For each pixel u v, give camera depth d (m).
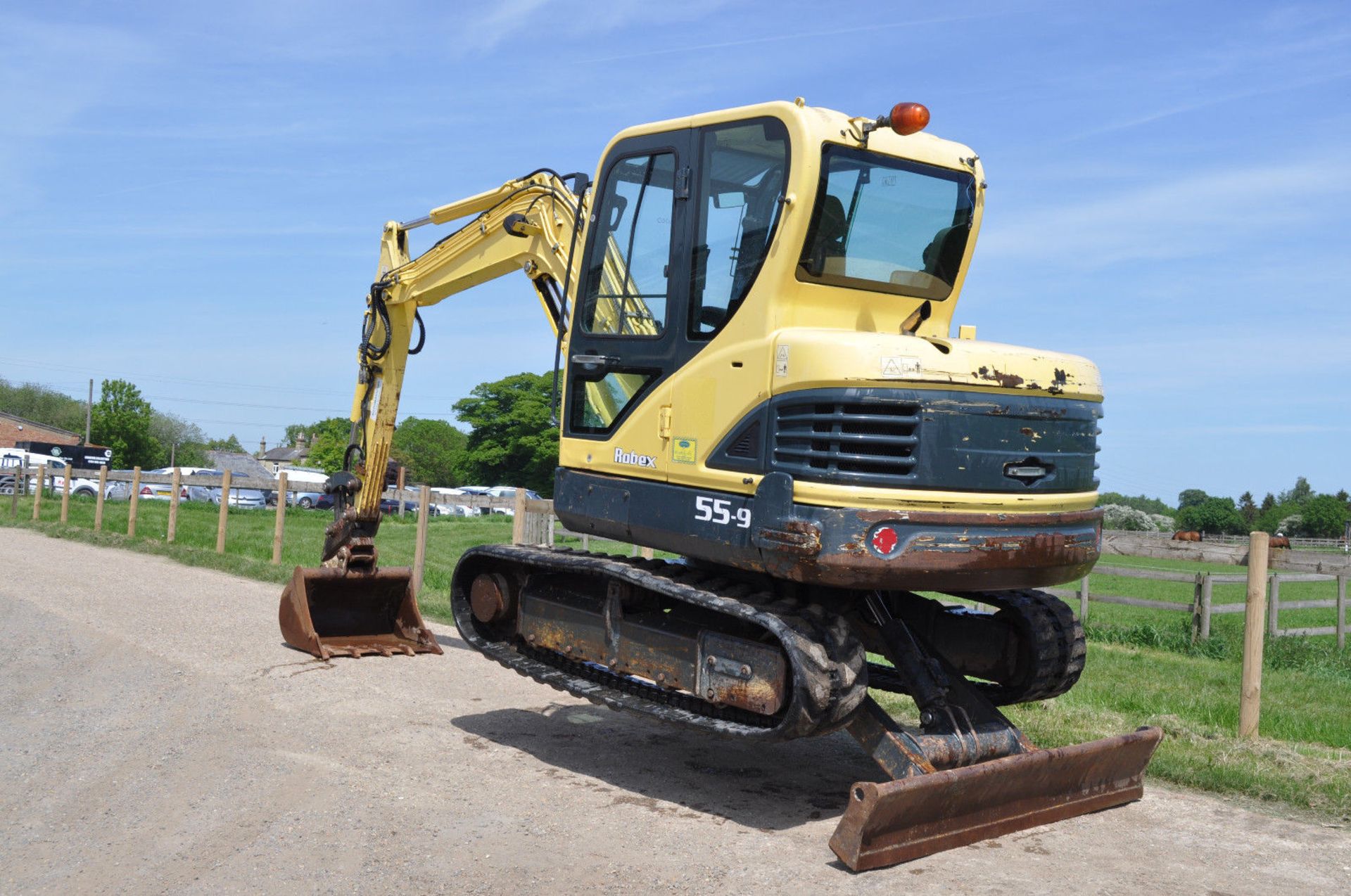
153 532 21.33
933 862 4.92
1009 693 6.35
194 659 8.69
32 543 18.17
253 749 6.30
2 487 34.03
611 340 6.11
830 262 5.38
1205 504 102.19
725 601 5.27
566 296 6.98
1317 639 13.80
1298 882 4.82
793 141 5.26
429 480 105.12
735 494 5.31
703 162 5.73
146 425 85.56
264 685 7.90
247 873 4.54
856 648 5.17
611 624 5.99
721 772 6.36
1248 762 6.61
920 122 5.18
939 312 5.91
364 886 4.43
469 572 7.11
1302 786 6.12
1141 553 10.13
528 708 7.65
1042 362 5.30
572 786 5.95
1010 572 5.12
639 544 5.96
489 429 82.31
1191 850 5.20
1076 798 5.60
